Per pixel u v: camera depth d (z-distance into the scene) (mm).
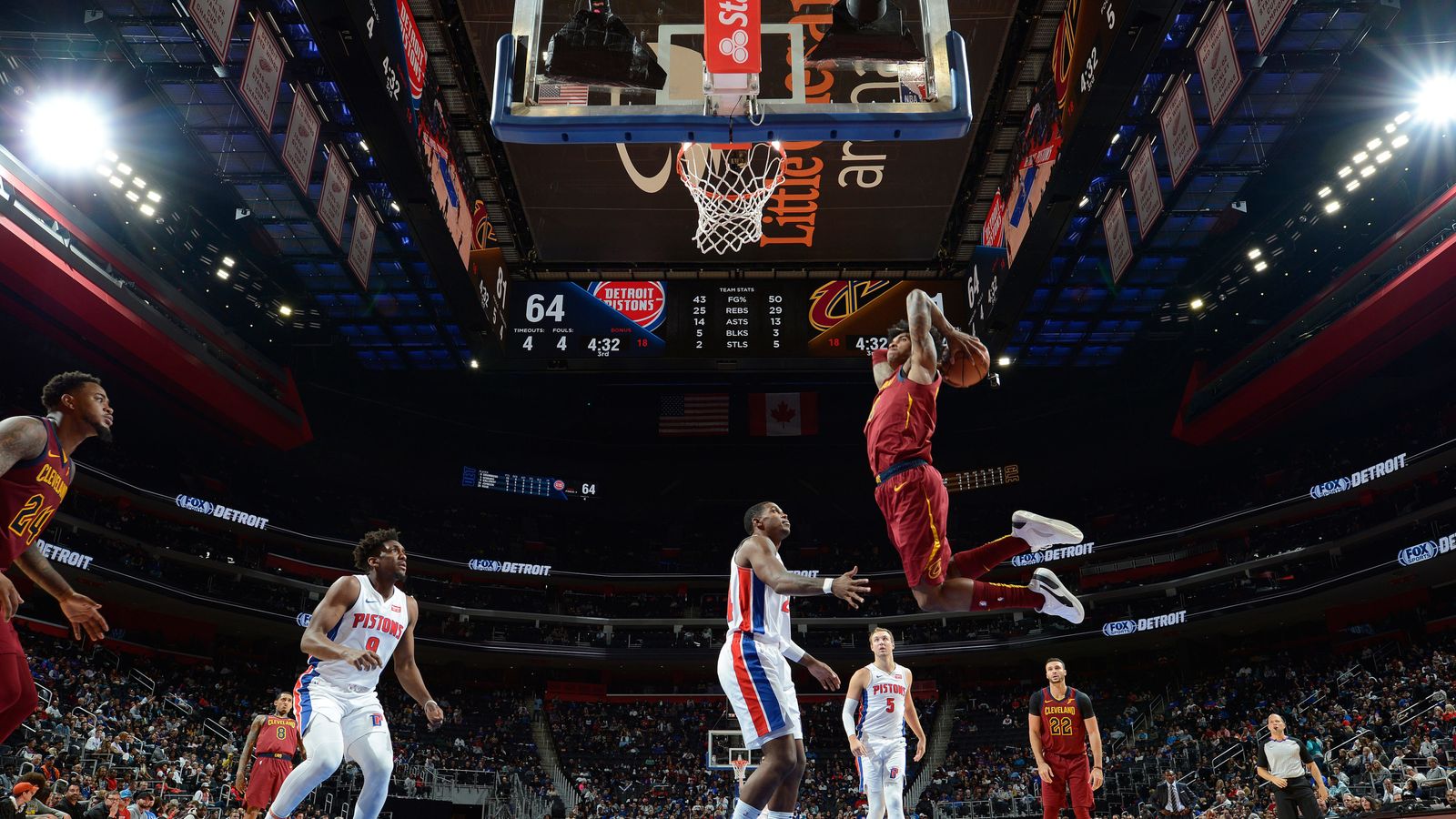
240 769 10969
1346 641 37750
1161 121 22797
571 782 39219
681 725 44156
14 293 28672
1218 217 30906
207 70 23703
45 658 29250
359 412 45781
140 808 19078
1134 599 43938
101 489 35594
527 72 10445
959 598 5348
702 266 28109
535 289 28375
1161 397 45312
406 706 42281
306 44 21656
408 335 39844
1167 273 34812
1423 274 30047
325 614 6023
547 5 11250
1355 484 36562
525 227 27781
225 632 40719
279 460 43125
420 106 19812
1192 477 45906
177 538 38438
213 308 37625
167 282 33219
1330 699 32781
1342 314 33531
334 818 26641
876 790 9352
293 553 43562
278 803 5629
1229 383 40219
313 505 45469
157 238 33000
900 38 10508
